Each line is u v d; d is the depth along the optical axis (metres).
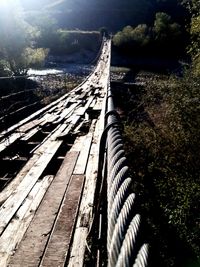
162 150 9.54
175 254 5.94
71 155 5.60
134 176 7.88
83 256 2.71
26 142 6.50
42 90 24.61
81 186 4.19
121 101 19.45
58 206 3.60
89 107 11.21
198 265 5.73
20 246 2.83
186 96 10.98
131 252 1.20
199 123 10.25
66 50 70.69
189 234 6.25
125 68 55.09
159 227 6.43
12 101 17.97
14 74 29.83
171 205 7.11
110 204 1.67
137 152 9.21
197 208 6.82
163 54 71.94
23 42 29.89
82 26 125.12
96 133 7.34
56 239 2.93
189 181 8.23
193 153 9.56
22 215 3.39
